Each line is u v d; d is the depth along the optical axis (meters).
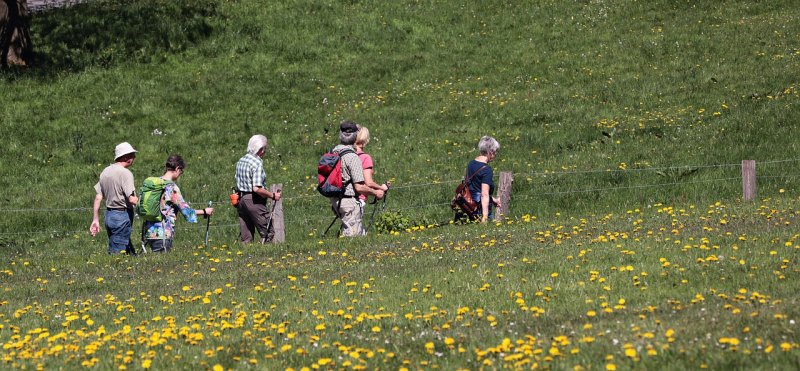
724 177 75.69
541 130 95.44
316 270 47.56
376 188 56.16
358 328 33.62
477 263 46.16
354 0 138.88
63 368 29.22
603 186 76.31
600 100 104.44
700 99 100.50
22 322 38.12
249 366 28.59
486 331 31.52
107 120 104.06
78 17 127.25
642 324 29.94
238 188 57.91
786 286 34.56
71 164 92.88
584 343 28.25
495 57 122.62
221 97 110.75
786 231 47.97
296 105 109.56
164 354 30.48
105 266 52.66
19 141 97.75
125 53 119.94
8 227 75.69
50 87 111.19
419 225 63.66
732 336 27.34
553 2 139.62
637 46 121.75
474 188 61.28
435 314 35.03
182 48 122.62
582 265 43.12
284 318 36.25
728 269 39.06
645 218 58.69
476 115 102.56
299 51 123.81
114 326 36.72
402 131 98.88
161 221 56.41
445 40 128.88
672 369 24.69
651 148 85.69
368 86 114.75
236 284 45.38
